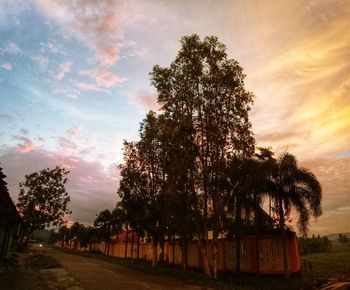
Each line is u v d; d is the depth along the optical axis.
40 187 50.62
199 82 28.34
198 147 28.16
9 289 15.67
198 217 28.20
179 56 28.30
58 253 61.12
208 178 27.56
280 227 25.44
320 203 24.31
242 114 27.77
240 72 28.20
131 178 37.84
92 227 80.88
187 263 37.53
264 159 26.03
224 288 21.39
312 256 56.56
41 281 19.70
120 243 64.06
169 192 29.88
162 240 41.56
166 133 28.62
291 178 24.59
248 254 29.41
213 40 28.22
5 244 23.84
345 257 51.97
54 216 51.16
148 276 27.20
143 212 38.09
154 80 28.97
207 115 28.12
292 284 22.27
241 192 26.00
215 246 27.02
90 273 26.97
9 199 18.14
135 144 38.84
